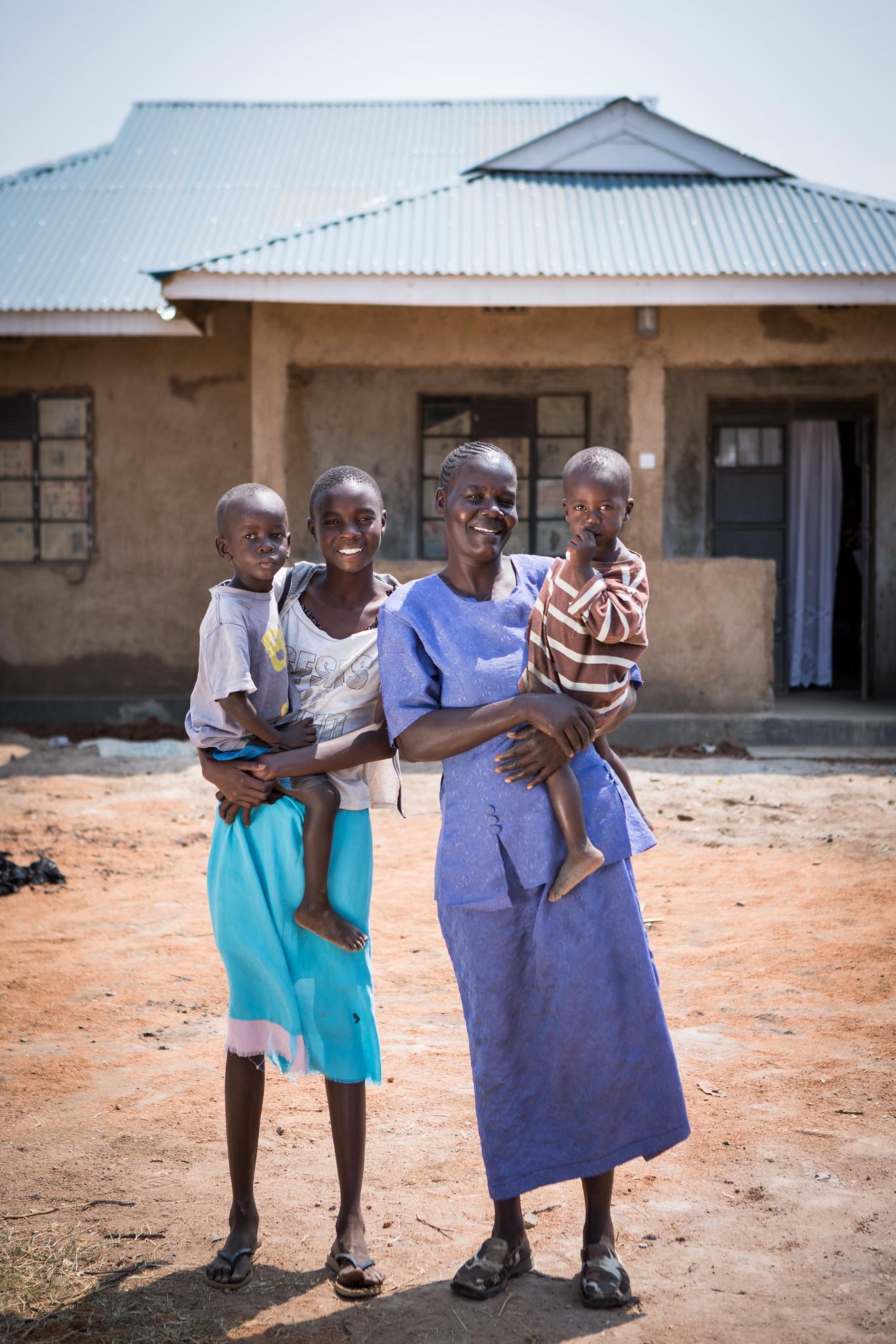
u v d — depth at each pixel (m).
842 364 12.42
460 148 16.62
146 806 8.92
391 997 5.06
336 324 11.90
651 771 9.88
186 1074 4.30
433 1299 2.92
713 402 13.44
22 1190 3.46
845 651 16.11
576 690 2.91
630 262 11.25
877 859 7.18
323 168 16.06
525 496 13.12
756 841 7.63
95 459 13.59
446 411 13.04
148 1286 2.98
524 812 2.90
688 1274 3.00
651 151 13.41
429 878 6.98
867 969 5.25
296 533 12.42
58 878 7.01
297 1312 2.87
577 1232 3.24
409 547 13.02
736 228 12.01
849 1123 3.83
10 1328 2.80
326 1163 3.63
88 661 13.71
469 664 2.94
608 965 2.90
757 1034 4.57
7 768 10.55
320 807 3.10
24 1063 4.40
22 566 13.69
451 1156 3.65
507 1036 2.93
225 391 13.52
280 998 3.04
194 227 14.45
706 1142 3.71
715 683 11.37
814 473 13.81
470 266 11.18
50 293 12.80
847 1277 2.97
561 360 11.88
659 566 11.38
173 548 13.61
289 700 3.24
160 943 5.84
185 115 17.34
